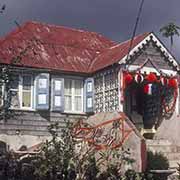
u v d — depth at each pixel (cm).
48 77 2284
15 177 1281
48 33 2652
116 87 2247
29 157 1354
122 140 1556
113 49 2542
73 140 1198
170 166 1930
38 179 1206
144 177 1443
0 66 1067
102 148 1303
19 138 2195
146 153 1725
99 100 2366
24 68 2194
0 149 2141
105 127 1609
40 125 2253
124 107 2267
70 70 2359
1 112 1057
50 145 1202
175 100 2320
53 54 2445
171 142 2195
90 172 1185
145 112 2473
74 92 2395
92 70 2409
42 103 2253
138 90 2458
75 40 2703
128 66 2261
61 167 1165
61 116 2320
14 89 2186
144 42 2309
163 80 2320
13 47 2314
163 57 2355
